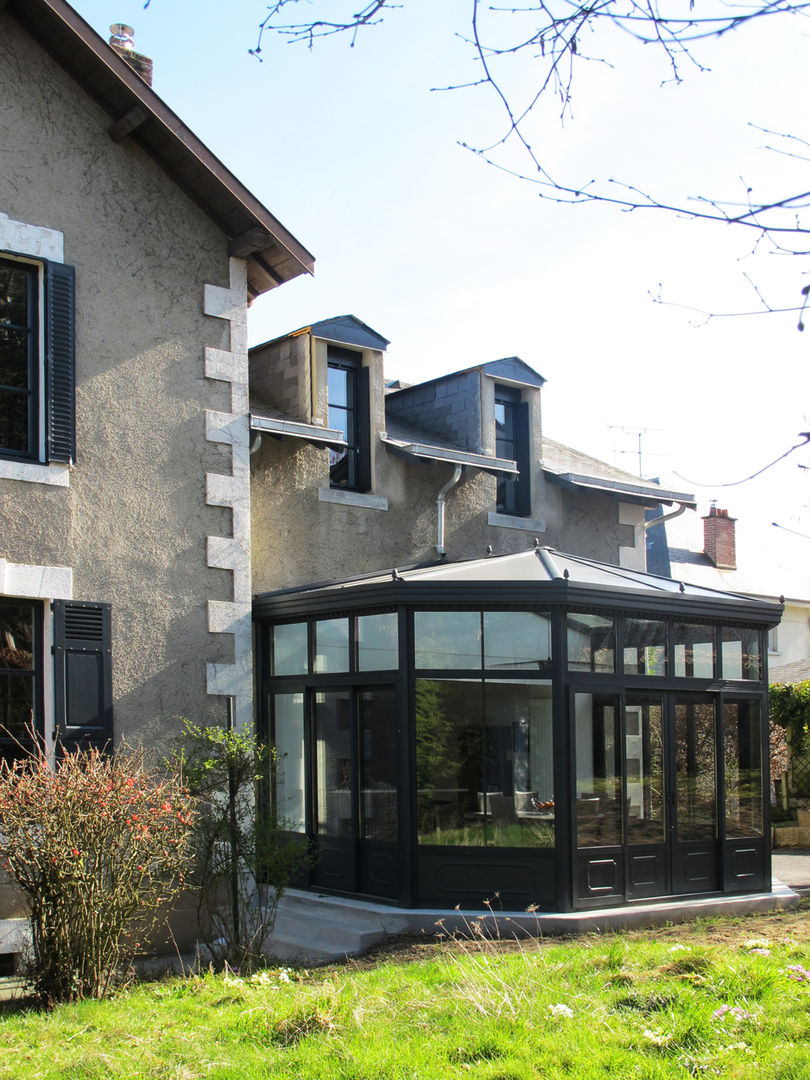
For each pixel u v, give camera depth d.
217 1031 6.85
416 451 13.40
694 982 7.11
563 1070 5.79
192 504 10.64
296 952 9.94
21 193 9.82
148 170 10.72
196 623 10.51
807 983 7.04
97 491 10.02
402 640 10.46
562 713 10.34
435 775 10.38
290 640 11.86
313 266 11.30
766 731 12.45
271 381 13.48
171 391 10.64
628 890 10.64
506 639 10.54
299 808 11.63
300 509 12.71
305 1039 6.50
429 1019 6.79
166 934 9.71
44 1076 6.05
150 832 8.53
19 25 9.96
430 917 10.00
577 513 15.97
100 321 10.23
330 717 11.34
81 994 7.85
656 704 11.32
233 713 10.62
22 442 9.73
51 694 9.50
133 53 12.33
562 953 8.53
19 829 7.96
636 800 10.91
